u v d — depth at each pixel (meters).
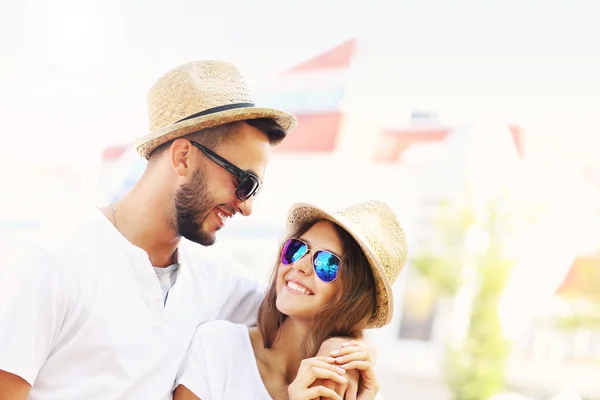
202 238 2.35
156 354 2.24
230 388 2.33
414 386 9.95
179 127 2.25
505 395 8.94
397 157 9.05
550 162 9.35
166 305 2.32
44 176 8.14
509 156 9.54
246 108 2.25
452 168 9.79
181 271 2.43
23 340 1.98
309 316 2.41
